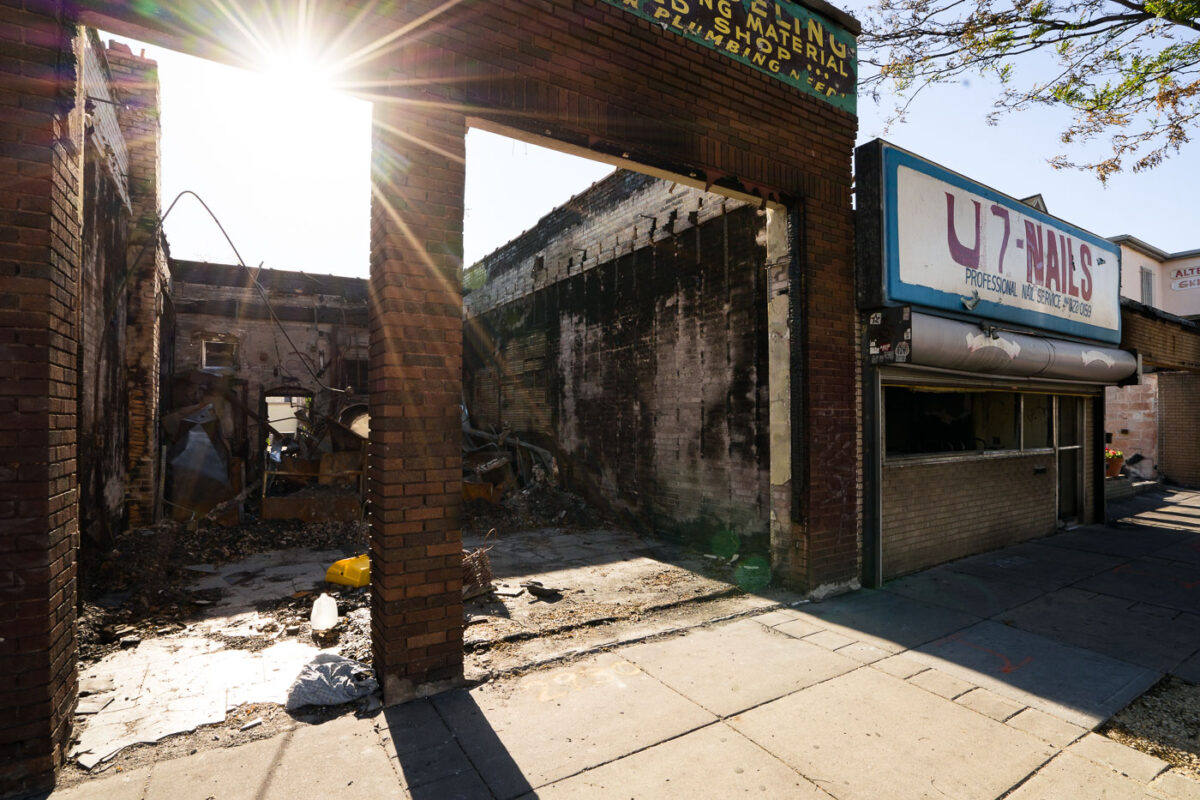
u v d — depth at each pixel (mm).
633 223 9180
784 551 5859
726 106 5156
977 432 8188
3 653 2697
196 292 14680
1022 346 6953
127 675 3984
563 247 11156
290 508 8883
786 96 5578
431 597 3721
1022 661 4223
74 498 3131
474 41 3967
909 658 4266
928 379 6527
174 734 3227
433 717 3432
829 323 5785
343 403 13953
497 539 8719
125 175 7691
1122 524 9852
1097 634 4762
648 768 2926
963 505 7359
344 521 9008
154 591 5727
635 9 4664
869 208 5910
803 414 5633
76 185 3172
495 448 11734
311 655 4359
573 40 4355
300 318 15531
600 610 5387
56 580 2891
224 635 4754
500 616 5219
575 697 3670
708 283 7730
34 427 2754
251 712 3492
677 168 4941
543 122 4242
